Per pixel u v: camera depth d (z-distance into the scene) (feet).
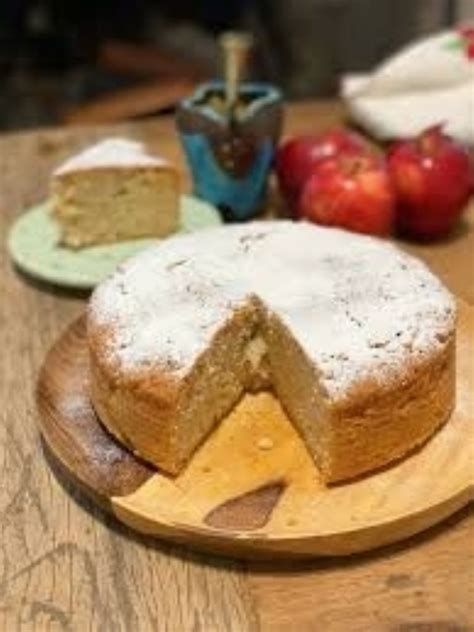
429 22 3.34
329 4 3.43
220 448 1.24
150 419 1.17
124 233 1.75
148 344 1.23
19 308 1.61
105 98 3.25
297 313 1.27
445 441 1.23
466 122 2.01
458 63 2.12
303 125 2.23
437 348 1.22
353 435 1.15
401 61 2.14
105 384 1.23
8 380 1.43
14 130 3.32
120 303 1.31
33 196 1.97
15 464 1.27
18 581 1.09
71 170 1.69
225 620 1.04
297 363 1.23
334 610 1.05
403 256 1.41
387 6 3.40
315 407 1.18
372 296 1.30
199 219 1.80
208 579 1.09
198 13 3.85
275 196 1.95
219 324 1.26
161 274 1.37
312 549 1.09
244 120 1.79
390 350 1.20
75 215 1.71
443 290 1.34
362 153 1.75
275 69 3.63
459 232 1.80
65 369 1.38
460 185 1.72
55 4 3.62
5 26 3.54
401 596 1.07
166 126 2.27
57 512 1.19
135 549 1.14
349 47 3.50
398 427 1.18
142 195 1.73
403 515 1.10
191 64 3.66
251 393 1.35
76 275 1.63
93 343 1.27
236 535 1.08
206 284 1.34
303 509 1.13
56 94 3.44
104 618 1.05
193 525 1.10
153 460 1.19
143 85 3.38
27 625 1.04
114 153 1.75
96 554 1.13
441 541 1.13
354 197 1.66
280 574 1.10
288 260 1.40
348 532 1.08
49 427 1.27
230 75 1.83
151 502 1.14
